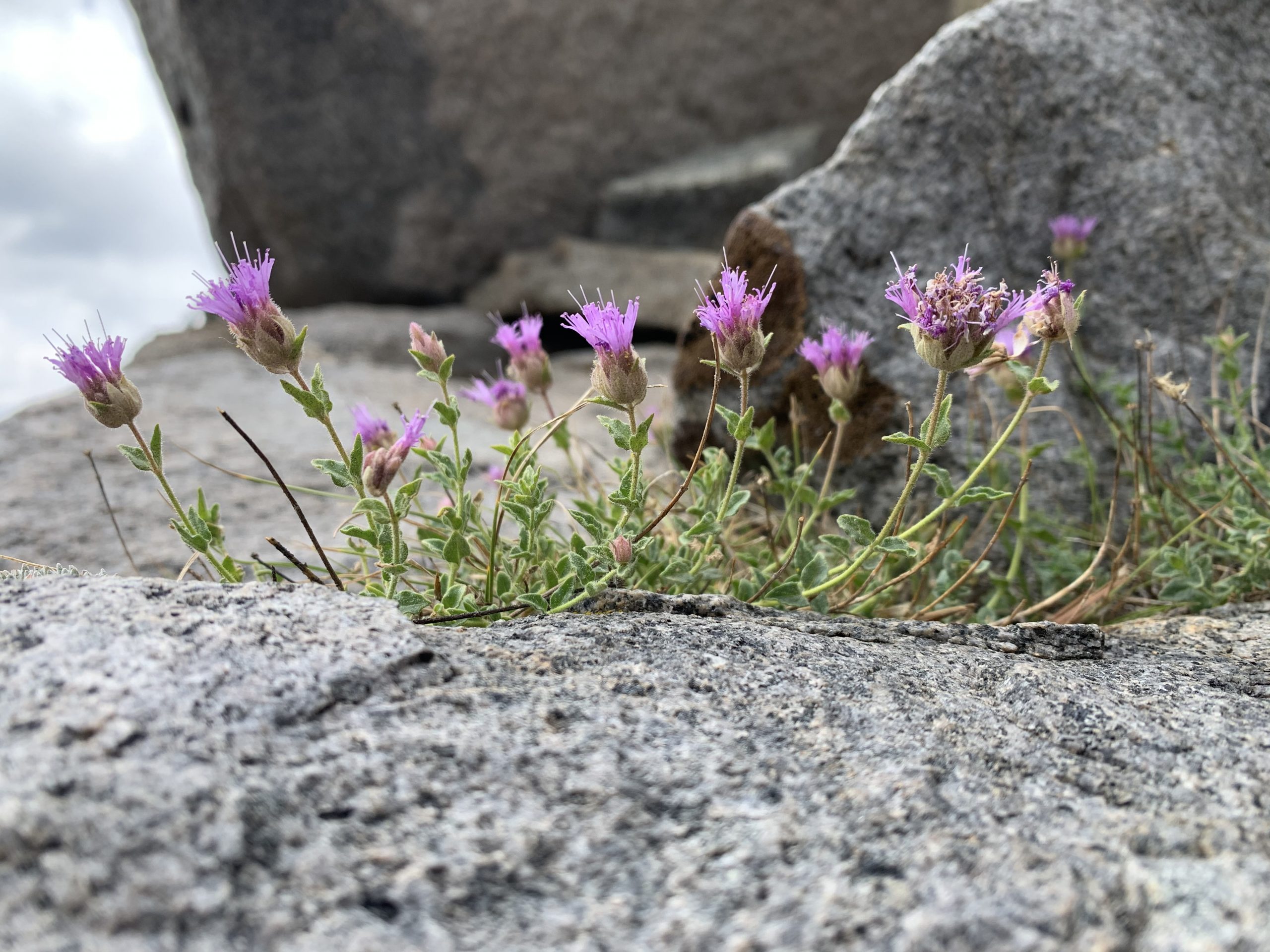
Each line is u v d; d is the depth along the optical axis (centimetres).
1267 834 17
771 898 15
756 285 40
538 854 16
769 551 33
